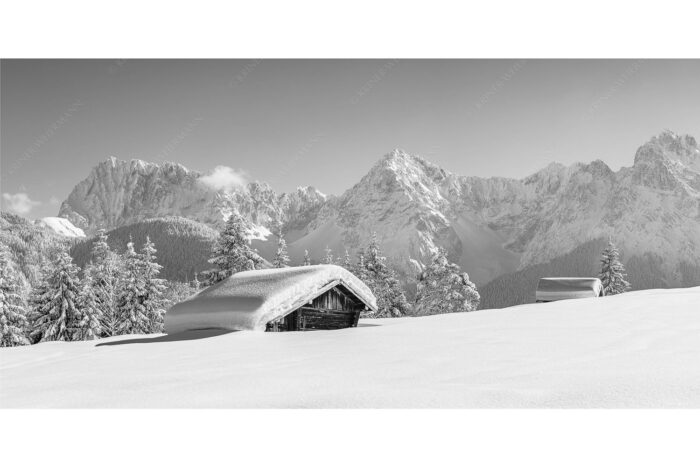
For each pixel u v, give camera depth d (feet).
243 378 27.71
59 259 151.94
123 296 165.48
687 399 20.86
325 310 60.23
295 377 27.45
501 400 21.70
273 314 51.21
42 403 25.00
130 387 27.07
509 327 43.93
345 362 31.37
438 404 21.68
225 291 55.93
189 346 41.65
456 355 32.07
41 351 47.39
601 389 22.39
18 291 151.02
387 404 21.91
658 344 33.73
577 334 38.99
